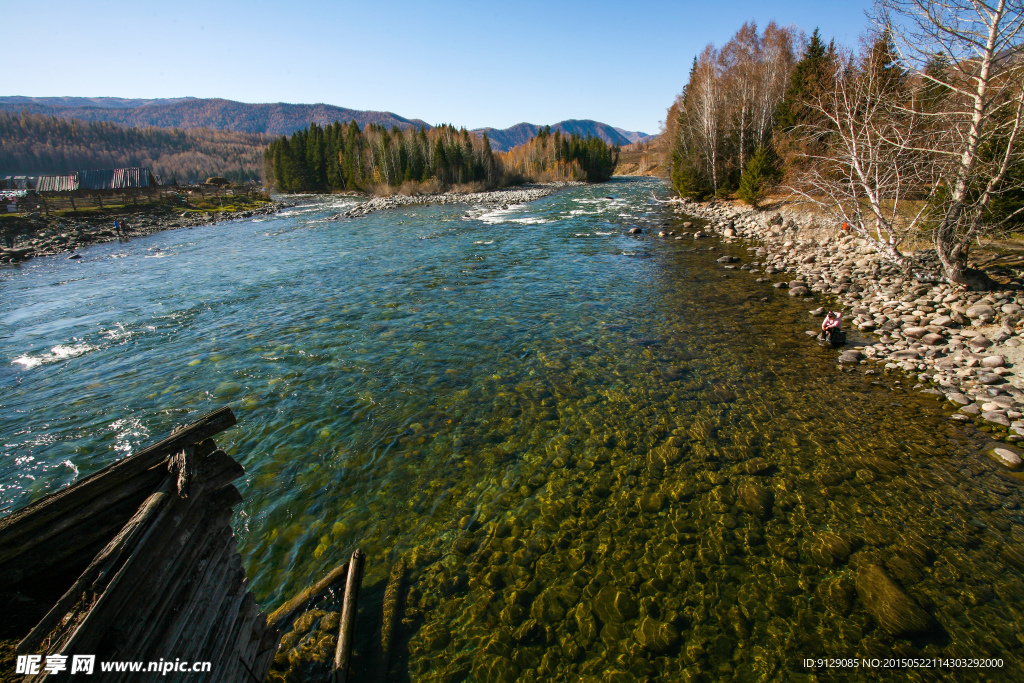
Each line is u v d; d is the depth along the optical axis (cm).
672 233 3228
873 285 1811
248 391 1185
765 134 4334
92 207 5125
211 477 424
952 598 600
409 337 1516
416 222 4194
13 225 4016
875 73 1930
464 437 986
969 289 1567
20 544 332
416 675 530
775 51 4581
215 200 6706
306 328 1612
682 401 1105
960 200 1495
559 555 693
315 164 9612
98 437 1008
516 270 2350
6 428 1047
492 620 596
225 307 1878
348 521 763
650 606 611
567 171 9800
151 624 323
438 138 8369
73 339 1574
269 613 595
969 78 1477
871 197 1762
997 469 834
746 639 565
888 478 825
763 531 721
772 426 995
